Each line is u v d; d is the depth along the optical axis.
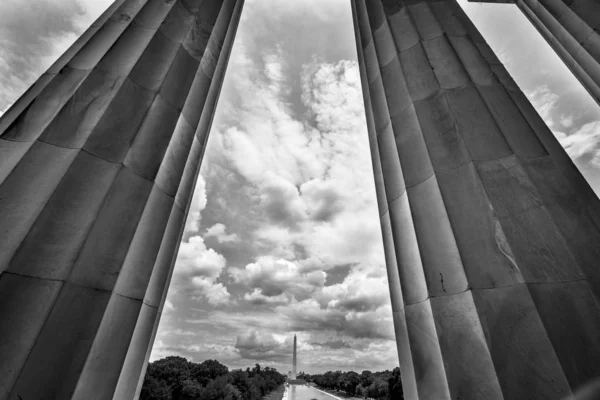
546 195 5.62
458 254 5.30
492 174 5.81
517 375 4.31
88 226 4.96
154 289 6.41
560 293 4.70
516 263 4.93
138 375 5.88
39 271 4.44
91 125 5.79
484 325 4.70
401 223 6.79
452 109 6.66
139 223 5.71
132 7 8.07
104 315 4.76
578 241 5.21
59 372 4.15
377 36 9.38
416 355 5.63
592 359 4.23
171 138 6.84
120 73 6.70
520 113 6.76
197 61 8.36
